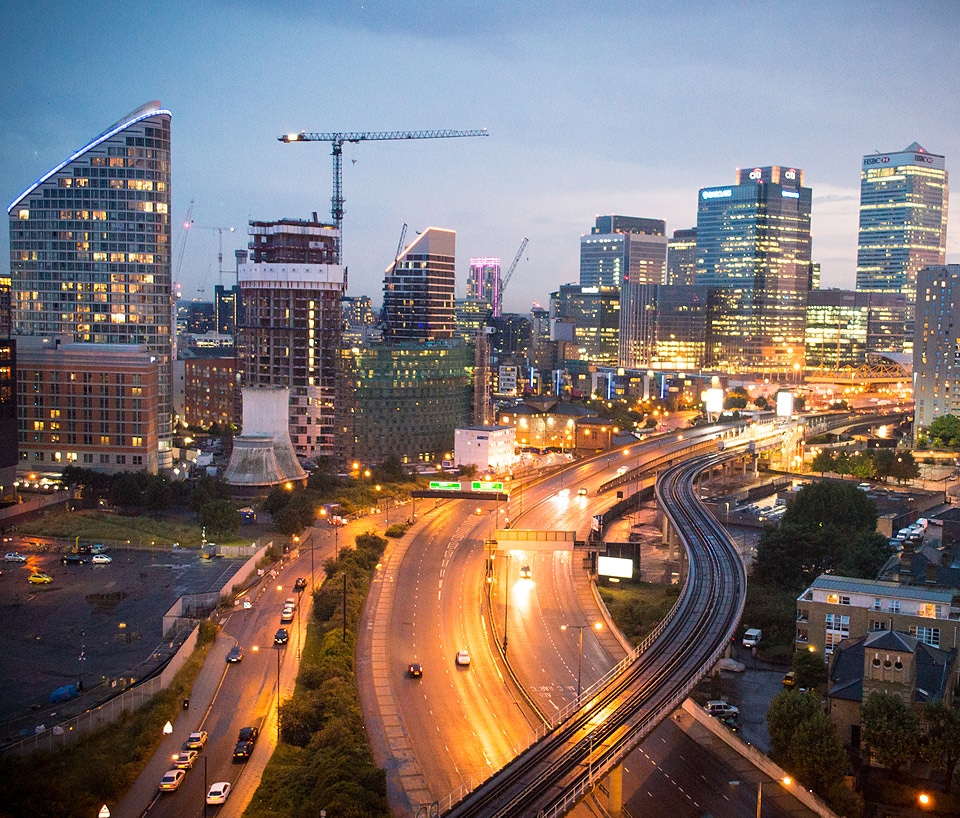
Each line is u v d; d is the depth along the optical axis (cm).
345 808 17725
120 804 18988
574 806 17412
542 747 19325
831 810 19125
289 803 18612
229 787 19338
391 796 19325
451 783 19850
